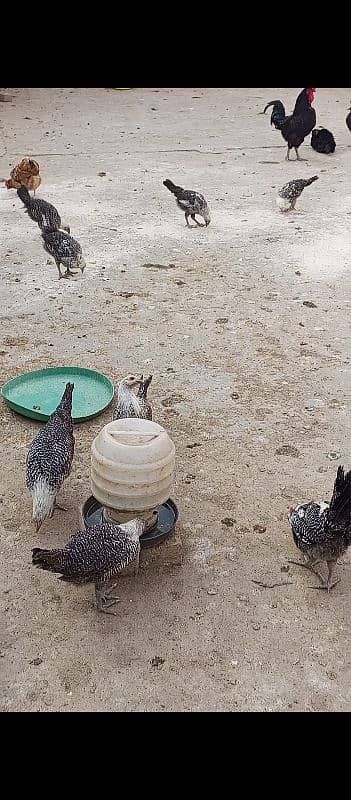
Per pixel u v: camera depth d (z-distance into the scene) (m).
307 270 3.48
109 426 1.74
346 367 2.68
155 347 2.79
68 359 2.68
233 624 1.63
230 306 3.12
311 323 3.00
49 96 7.30
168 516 1.89
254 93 7.66
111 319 2.99
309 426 2.34
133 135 5.86
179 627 1.62
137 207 4.24
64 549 1.53
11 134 5.73
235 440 2.26
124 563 1.60
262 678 1.51
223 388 2.53
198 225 4.00
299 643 1.59
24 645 1.57
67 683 1.49
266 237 3.86
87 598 1.69
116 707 1.45
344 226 4.02
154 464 1.65
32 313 3.01
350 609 1.69
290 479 2.10
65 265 3.27
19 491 2.02
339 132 6.02
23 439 2.22
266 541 1.88
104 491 1.68
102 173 4.82
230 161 5.20
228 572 1.78
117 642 1.58
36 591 1.71
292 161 5.22
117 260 3.53
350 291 3.28
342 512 1.60
